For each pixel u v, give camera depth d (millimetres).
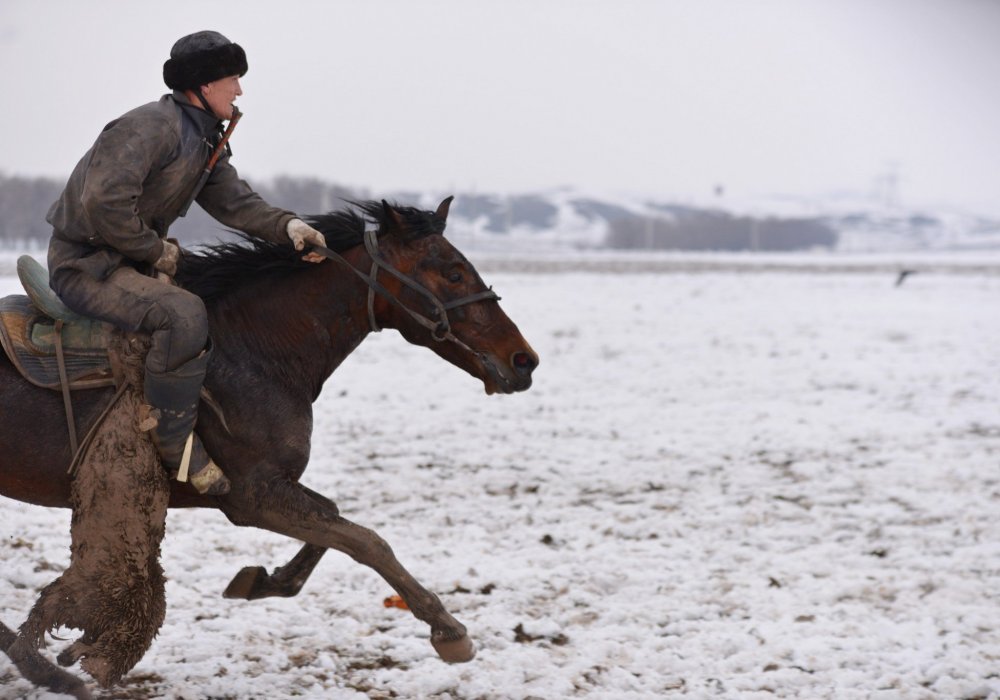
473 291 7461
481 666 8555
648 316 37781
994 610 10000
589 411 19641
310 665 8469
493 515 12867
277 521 7043
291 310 7449
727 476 15031
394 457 15633
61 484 6840
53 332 6871
